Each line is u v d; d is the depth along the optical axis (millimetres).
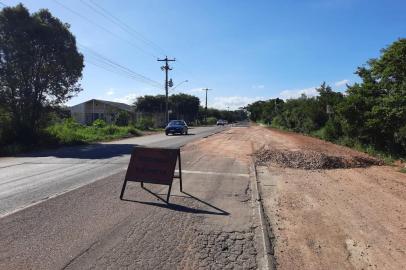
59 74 27734
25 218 7277
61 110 29047
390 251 5902
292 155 16656
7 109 26188
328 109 31891
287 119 56281
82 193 9562
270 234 6680
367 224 7254
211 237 6461
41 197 9070
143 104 87375
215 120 135250
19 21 25484
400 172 13992
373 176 12930
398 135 19109
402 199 9344
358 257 5668
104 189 10086
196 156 18281
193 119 114938
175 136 38000
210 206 8578
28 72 26469
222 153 19891
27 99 26484
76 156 18688
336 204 8828
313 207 8555
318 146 23453
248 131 49750
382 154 20125
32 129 26469
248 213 8031
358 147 23219
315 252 5863
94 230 6621
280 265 5371
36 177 12039
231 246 6066
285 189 10633
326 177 12711
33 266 5098
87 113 71438
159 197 9336
